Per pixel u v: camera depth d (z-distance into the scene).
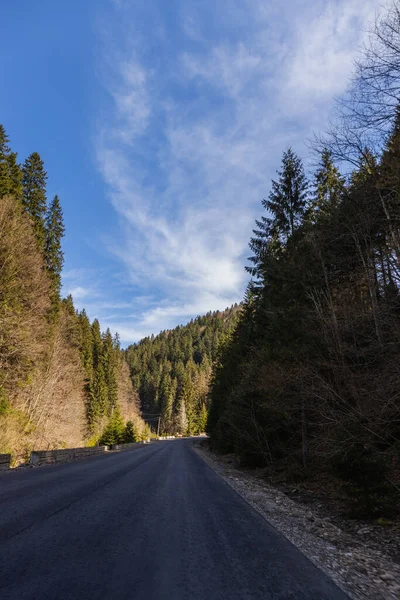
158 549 4.28
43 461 17.36
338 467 7.77
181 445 47.78
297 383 10.85
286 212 18.66
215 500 8.16
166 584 3.25
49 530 4.84
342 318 10.22
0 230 21.03
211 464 20.12
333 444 8.59
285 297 14.58
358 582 3.77
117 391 76.06
